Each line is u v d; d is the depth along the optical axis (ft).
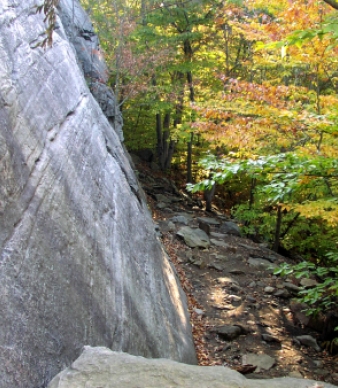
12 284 11.03
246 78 53.11
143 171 68.49
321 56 22.82
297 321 30.27
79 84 22.35
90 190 17.99
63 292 13.12
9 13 16.08
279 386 9.73
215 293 33.12
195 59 52.49
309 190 28.22
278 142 23.54
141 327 17.58
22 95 14.57
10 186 12.17
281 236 53.36
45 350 11.39
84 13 43.86
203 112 24.97
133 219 23.06
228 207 69.00
